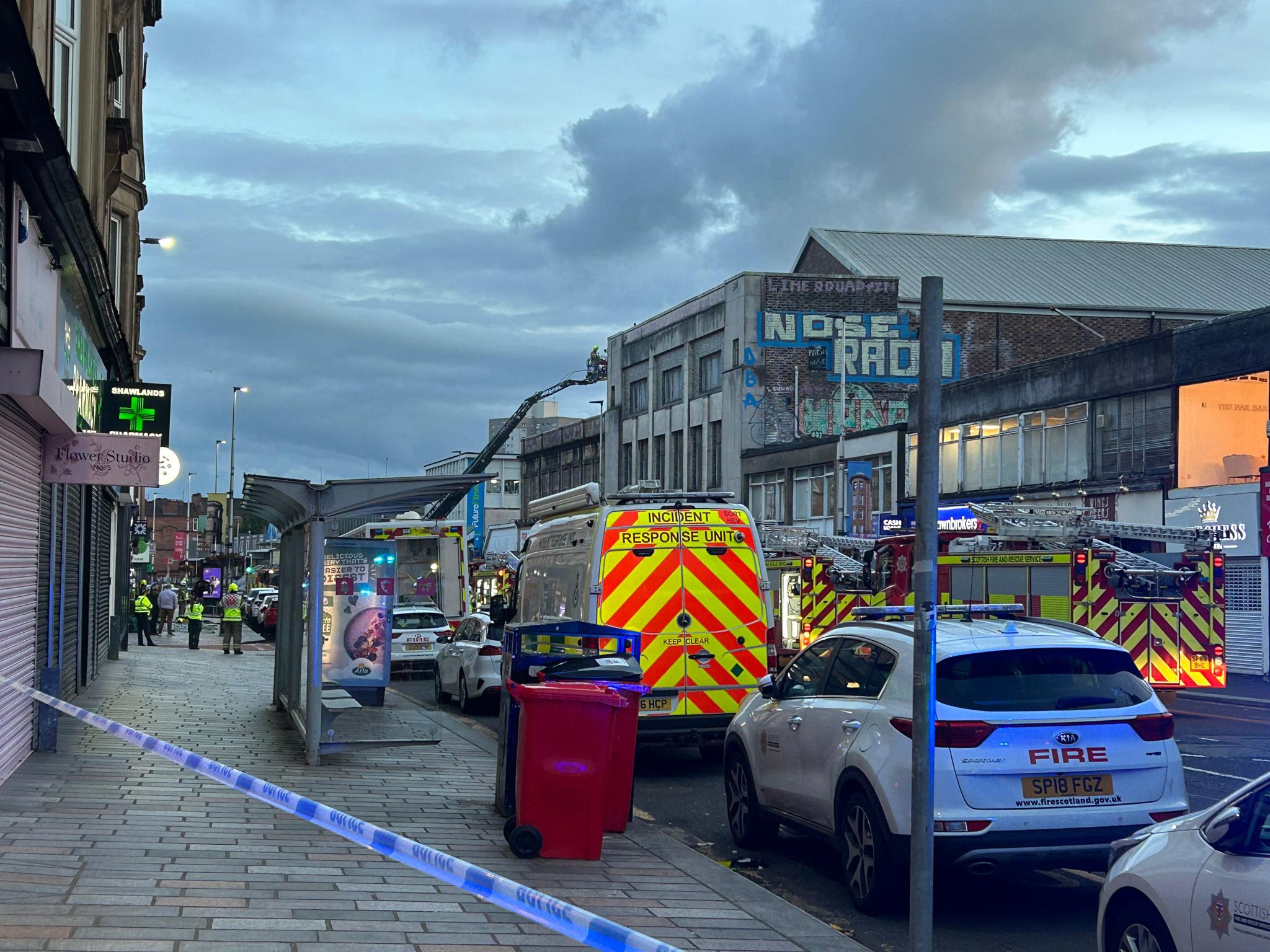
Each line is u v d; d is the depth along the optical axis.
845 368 51.06
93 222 13.49
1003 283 53.78
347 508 12.91
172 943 5.96
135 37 25.19
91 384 17.86
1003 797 7.31
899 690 7.85
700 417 58.88
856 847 7.94
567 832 8.57
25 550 12.06
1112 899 5.61
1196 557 19.52
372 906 6.93
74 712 6.89
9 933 5.97
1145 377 32.72
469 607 33.38
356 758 13.36
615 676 9.69
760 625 13.70
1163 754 7.54
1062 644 7.79
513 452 110.25
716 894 7.68
